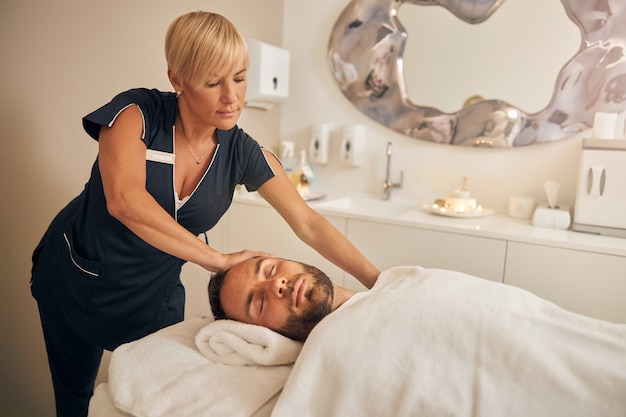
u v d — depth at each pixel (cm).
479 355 80
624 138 177
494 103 196
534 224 175
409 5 206
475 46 196
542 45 185
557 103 186
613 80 176
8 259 159
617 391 74
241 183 130
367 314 88
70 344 134
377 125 224
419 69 208
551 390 76
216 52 92
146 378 89
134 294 128
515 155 198
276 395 88
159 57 184
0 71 147
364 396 81
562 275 154
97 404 91
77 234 119
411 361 81
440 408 77
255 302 99
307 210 127
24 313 170
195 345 100
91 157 171
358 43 218
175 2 186
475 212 189
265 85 212
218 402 82
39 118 157
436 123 207
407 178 220
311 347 86
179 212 117
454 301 89
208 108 99
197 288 213
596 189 161
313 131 234
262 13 223
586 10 176
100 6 163
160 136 110
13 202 155
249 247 208
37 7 152
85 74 163
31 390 176
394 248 179
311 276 101
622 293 147
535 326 84
